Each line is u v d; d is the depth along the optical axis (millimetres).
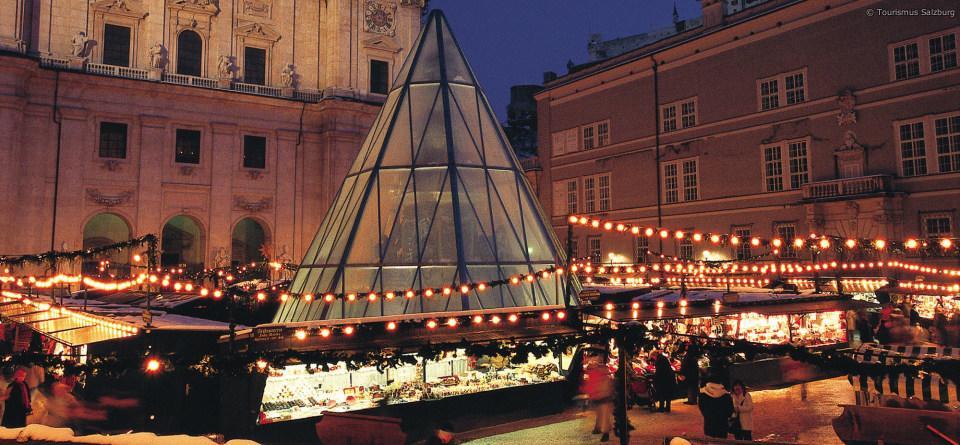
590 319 16625
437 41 21094
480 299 16812
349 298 15477
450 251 17438
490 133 20078
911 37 31266
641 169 44125
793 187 35656
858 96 33094
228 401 12766
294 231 47469
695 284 31359
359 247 17625
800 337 21953
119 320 14531
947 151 30016
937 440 10281
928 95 30562
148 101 42875
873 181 31500
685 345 10383
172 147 43594
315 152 48844
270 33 47969
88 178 40844
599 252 46938
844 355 10016
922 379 11844
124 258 42250
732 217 38594
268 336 13195
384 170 18609
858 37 33219
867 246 19281
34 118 39375
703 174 40312
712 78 40000
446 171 18531
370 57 50594
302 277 18484
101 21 42250
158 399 13078
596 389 13844
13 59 37031
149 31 43531
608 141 46688
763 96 37375
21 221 38531
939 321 22578
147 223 42312
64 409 13078
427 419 14680
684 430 14352
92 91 41125
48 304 19359
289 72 48188
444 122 19359
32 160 39125
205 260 44125
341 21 49469
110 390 13344
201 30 45500
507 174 19531
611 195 46312
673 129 42188
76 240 40156
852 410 11219
